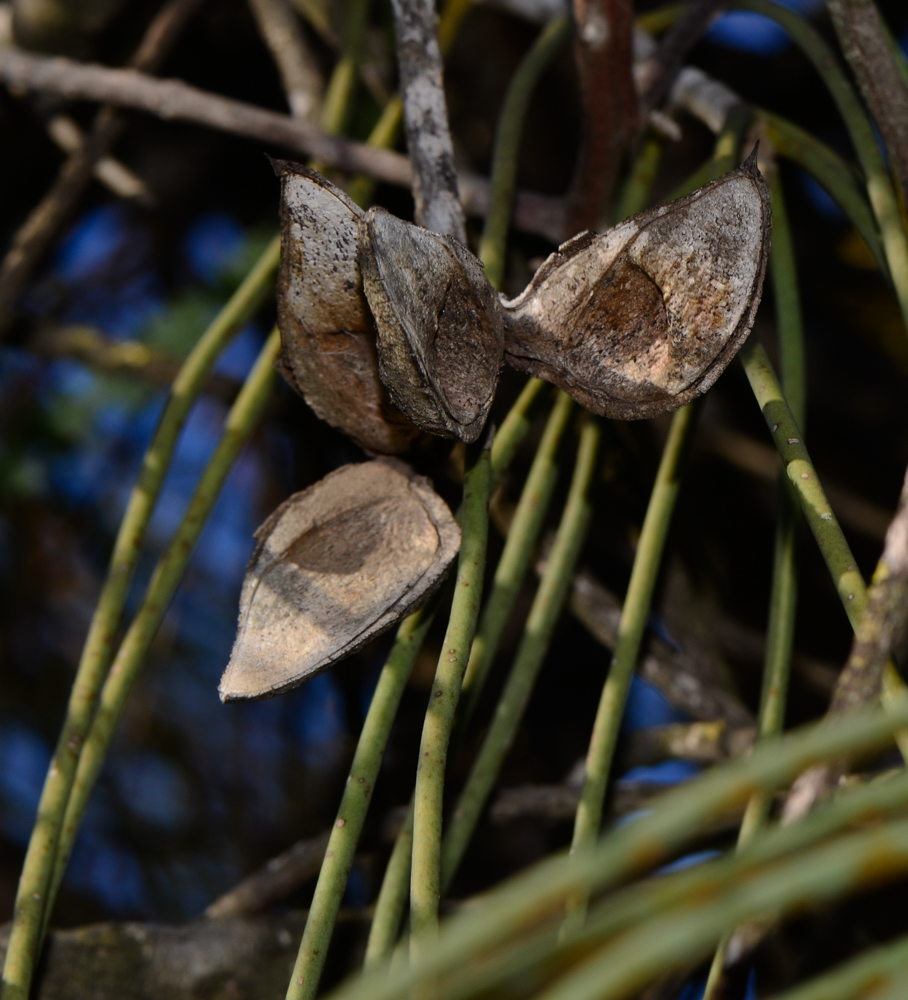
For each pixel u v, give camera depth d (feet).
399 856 1.29
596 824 1.32
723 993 1.26
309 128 1.59
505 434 1.35
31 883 1.33
